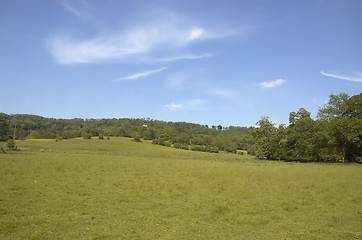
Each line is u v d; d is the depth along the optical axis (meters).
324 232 10.81
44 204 14.44
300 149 64.94
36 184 20.17
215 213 13.26
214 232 10.54
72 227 10.75
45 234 9.80
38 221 11.34
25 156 45.16
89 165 34.88
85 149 89.50
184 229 10.82
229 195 18.11
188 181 24.33
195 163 46.59
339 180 26.08
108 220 11.84
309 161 66.06
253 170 34.88
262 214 13.44
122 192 18.36
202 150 120.69
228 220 12.27
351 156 61.81
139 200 16.12
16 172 25.81
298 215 13.45
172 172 31.14
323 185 22.59
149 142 142.88
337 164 54.66
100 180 23.20
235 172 31.88
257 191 19.84
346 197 17.80
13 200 15.02
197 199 16.72
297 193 19.25
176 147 128.00
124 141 131.62
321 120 66.88
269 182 24.45
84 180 22.97
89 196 16.83
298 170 36.34
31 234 9.69
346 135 57.41
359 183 24.19
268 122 78.69
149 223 11.54
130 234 10.05
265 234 10.45
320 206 15.32
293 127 69.62
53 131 171.62
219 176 28.38
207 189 20.16
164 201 15.98
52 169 29.14
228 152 126.12
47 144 99.88
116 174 27.77
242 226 11.44
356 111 60.12
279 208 14.75
